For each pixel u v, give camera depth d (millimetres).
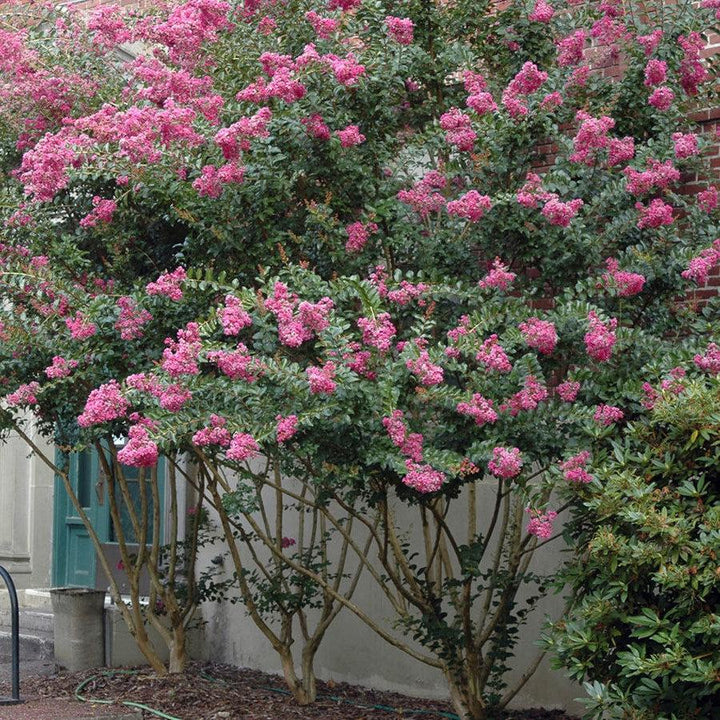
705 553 5230
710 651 5270
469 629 7227
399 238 6961
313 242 6969
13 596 8234
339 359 5914
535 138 7195
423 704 8609
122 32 8391
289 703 8570
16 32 8445
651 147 7371
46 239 7957
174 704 8430
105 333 7281
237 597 9266
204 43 7445
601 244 6953
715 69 7734
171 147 6867
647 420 6105
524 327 6215
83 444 8055
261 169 6770
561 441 6258
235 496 8453
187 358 5867
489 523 8539
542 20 7496
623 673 5422
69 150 6801
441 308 6871
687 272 6652
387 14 7719
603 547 5449
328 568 9438
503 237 6914
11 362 7574
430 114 7789
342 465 6363
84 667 9609
